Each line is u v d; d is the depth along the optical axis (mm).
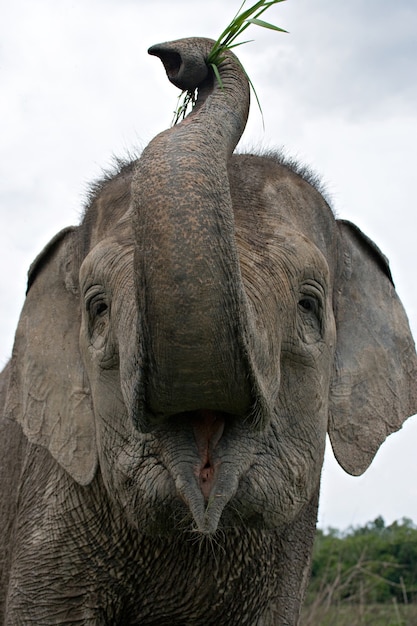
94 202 5621
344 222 5918
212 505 4047
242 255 4418
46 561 5523
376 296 5945
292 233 4727
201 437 4188
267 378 4145
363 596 11359
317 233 5297
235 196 4875
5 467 6457
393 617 11391
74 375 5570
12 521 6168
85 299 4836
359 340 5797
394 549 14531
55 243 5871
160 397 3785
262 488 4465
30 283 5961
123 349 4289
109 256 4723
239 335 3660
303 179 5586
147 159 3656
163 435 4227
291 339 4590
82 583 5480
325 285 4781
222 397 3824
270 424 4559
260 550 5465
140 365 3721
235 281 3596
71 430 5477
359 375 5734
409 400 5883
